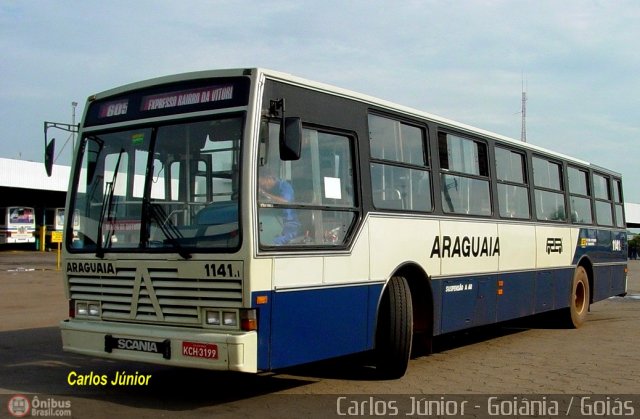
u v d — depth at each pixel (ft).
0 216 151.12
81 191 25.04
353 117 25.91
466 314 32.42
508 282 36.22
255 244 21.03
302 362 22.66
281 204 22.25
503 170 36.83
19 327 40.47
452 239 31.32
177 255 21.95
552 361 32.17
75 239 24.79
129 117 24.41
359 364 30.81
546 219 40.98
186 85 23.32
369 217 26.07
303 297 22.76
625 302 63.87
